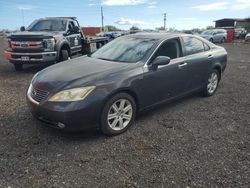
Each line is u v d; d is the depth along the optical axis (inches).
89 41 506.9
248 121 209.3
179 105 243.0
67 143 168.1
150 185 129.3
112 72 179.8
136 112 195.9
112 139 175.3
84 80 169.2
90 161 148.9
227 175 137.6
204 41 264.5
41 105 166.6
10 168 140.9
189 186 128.8
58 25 451.5
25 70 420.8
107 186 128.3
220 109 235.1
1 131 182.1
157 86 203.5
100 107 168.2
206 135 183.5
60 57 416.2
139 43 217.0
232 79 356.5
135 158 152.6
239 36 1772.9
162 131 188.5
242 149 165.0
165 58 194.7
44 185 128.3
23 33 392.5
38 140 170.9
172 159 152.0
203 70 251.4
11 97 259.9
